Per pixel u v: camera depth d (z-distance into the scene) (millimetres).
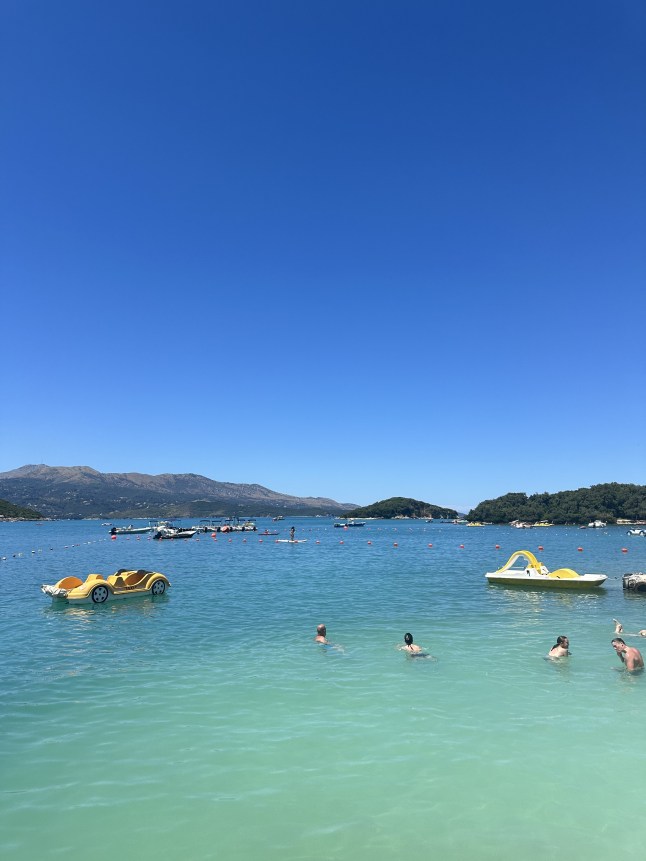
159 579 27234
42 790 7895
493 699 11656
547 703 11414
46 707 11219
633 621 20391
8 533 131625
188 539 96375
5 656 15352
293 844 6582
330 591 28781
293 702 11477
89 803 7543
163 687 12484
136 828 6941
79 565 45156
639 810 7363
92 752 9117
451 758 8867
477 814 7242
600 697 11789
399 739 9594
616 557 56281
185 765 8641
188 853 6426
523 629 18844
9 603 24750
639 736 9750
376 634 18047
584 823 7051
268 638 17500
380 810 7344
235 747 9281
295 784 8031
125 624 19844
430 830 6875
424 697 11766
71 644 16797
